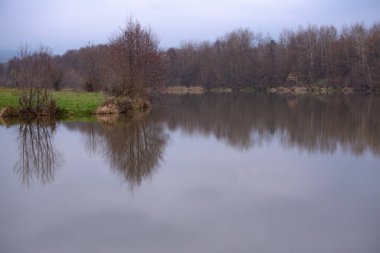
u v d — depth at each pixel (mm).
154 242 9211
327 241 9180
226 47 107812
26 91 34219
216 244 9078
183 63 106062
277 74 94375
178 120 32312
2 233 9812
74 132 25609
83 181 14203
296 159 17469
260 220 10453
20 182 14172
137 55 40281
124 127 27938
